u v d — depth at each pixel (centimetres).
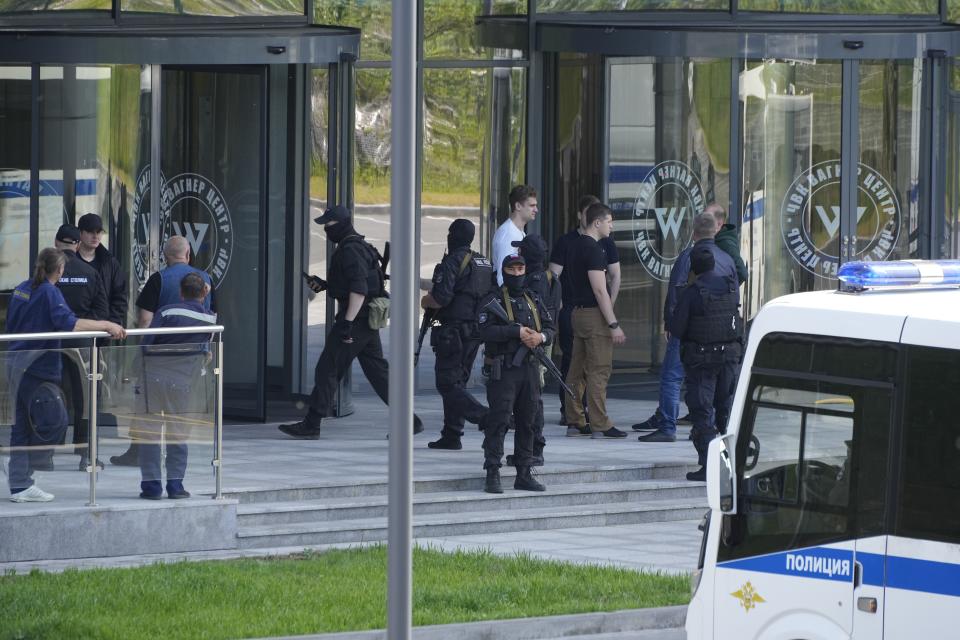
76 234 3722
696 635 2128
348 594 2769
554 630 2659
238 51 4238
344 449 3938
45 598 2681
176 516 3156
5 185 4269
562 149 5022
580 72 4981
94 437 3123
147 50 4216
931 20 5000
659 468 3788
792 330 2020
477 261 3934
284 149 4672
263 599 2733
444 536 3391
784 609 2008
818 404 1983
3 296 4278
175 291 3738
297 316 4697
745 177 4897
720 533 2091
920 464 1869
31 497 3084
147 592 2744
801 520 1991
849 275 2050
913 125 5019
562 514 3506
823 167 4947
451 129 5069
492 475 3541
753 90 4888
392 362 1770
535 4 4988
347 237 4053
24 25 4253
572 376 4222
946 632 1833
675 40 4822
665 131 4906
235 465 3669
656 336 4928
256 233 4394
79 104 4291
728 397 3731
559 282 4150
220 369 3238
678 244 4919
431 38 5038
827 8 4928
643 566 3114
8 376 3067
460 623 2602
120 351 3145
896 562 1883
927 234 5044
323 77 4600
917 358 1884
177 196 4394
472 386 5112
